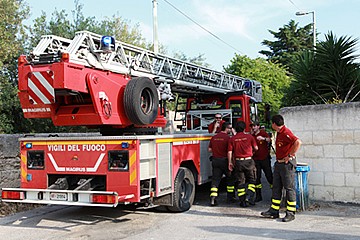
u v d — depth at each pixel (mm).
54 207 8375
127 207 8180
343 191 7770
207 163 8766
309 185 8086
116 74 7480
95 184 6770
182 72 10070
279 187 6930
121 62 7746
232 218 7020
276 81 26344
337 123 7812
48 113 6723
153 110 7301
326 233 5809
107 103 6660
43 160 6949
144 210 7871
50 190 6363
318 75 10258
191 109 11812
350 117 7695
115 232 6242
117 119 6883
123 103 6902
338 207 7555
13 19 13789
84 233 6234
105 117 6617
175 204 7305
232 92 11414
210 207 8094
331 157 7875
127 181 6312
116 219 7156
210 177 8906
